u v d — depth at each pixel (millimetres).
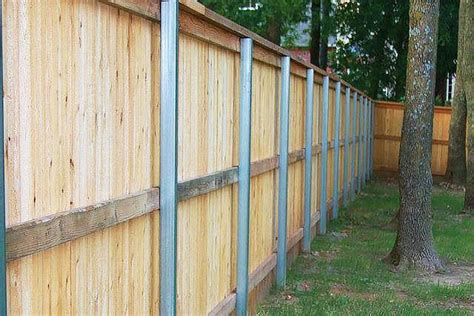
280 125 5793
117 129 2525
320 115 8492
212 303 4016
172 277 2996
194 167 3529
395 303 5332
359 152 13766
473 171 10812
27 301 1926
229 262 4406
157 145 2934
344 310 5035
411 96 6680
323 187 8633
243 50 4371
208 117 3758
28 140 1892
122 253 2623
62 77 2084
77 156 2199
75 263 2225
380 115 17312
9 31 1780
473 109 10844
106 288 2482
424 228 6730
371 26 19359
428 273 6555
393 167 17328
